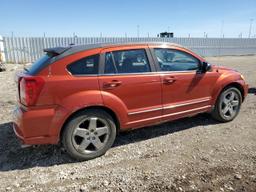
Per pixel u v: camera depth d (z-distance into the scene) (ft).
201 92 15.51
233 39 106.11
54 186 10.18
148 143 14.06
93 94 11.72
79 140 12.10
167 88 14.02
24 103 11.09
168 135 15.11
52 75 11.18
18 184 10.32
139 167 11.52
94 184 10.26
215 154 12.62
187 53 15.07
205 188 9.88
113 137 12.80
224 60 79.30
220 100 16.38
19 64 65.46
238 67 54.60
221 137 14.71
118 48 12.76
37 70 11.15
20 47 68.80
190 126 16.51
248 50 111.24
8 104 22.43
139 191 9.74
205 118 17.94
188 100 15.02
